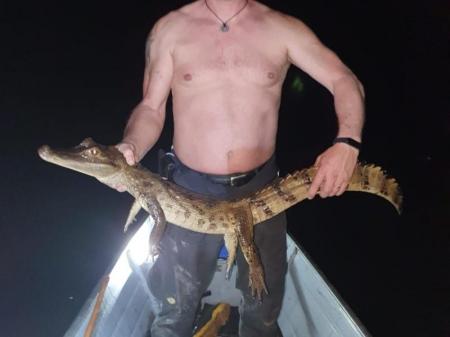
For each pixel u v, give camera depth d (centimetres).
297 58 127
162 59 129
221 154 128
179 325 146
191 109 128
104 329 133
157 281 145
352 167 117
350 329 132
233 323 176
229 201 130
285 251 143
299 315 157
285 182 130
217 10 127
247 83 126
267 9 132
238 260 143
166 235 138
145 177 124
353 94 120
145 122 126
